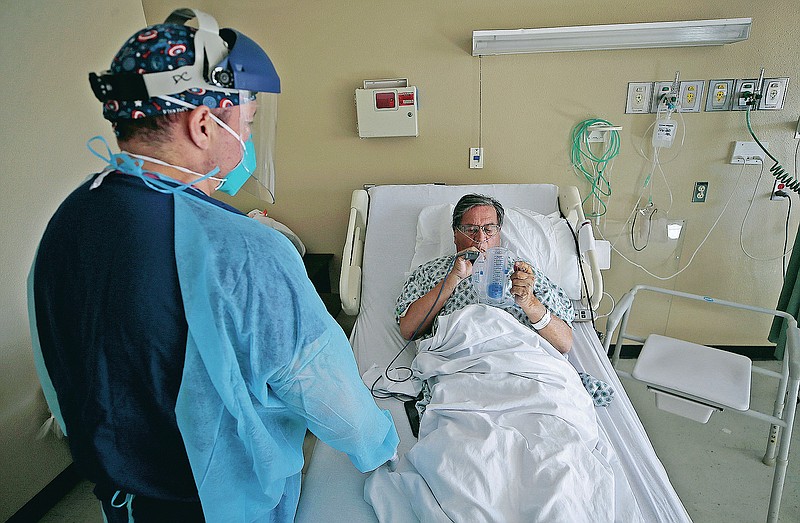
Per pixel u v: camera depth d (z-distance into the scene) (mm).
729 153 2084
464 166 2225
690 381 1563
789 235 2170
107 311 606
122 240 601
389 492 1069
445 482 988
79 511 1729
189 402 652
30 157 1662
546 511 922
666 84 2006
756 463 1808
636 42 1881
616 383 1538
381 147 2217
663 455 1858
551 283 1639
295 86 2143
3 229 1574
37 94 1681
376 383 1481
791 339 1437
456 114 2137
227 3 2035
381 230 2064
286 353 669
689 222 2211
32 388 1677
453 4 1975
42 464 1717
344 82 2121
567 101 2078
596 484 1010
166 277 606
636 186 2184
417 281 1736
